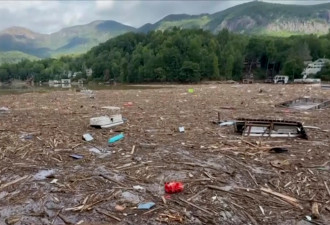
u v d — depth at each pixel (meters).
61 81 131.62
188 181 8.67
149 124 17.03
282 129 14.26
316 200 7.59
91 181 8.77
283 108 24.05
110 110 23.33
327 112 21.72
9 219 6.85
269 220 6.75
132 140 13.25
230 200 7.59
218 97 34.28
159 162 10.27
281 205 7.39
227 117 19.50
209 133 14.53
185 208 7.22
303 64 100.06
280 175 9.12
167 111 22.64
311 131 14.82
